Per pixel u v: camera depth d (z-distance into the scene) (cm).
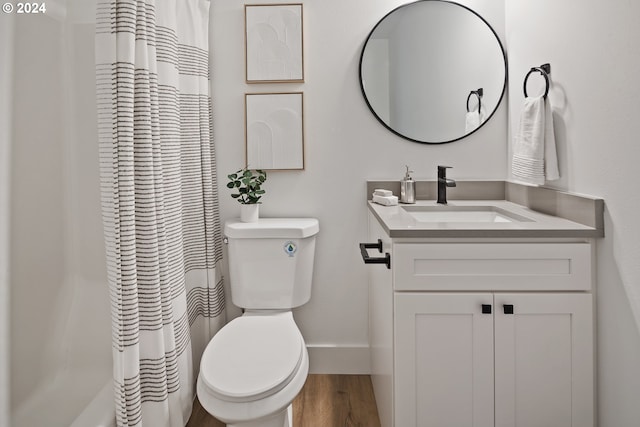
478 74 233
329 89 236
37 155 140
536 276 154
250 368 154
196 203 215
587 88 157
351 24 234
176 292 180
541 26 191
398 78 233
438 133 235
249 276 215
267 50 233
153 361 154
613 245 144
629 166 135
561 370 154
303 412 209
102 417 136
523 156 189
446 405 157
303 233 213
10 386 129
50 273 145
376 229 205
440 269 156
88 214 151
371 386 231
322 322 244
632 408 136
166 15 177
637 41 130
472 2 234
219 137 237
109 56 137
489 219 214
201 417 204
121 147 139
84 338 149
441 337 156
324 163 238
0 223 127
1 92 127
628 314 137
